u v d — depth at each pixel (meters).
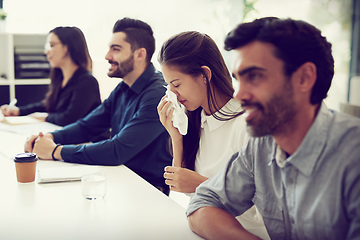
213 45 1.46
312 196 0.92
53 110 3.25
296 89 0.87
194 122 1.55
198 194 1.21
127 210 1.28
